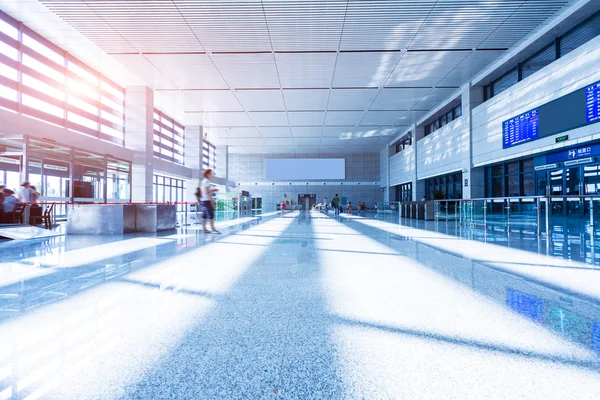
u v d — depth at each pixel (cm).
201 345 185
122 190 1327
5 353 173
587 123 824
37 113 1066
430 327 209
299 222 1326
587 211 793
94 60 1245
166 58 1102
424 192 2105
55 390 140
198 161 2128
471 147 1395
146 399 135
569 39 921
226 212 2045
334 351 178
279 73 1238
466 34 941
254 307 250
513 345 182
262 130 2277
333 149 3131
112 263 423
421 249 550
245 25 888
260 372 156
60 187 1077
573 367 158
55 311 238
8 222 862
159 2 785
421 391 140
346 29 909
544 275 348
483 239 686
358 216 1933
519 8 810
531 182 1150
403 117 1928
